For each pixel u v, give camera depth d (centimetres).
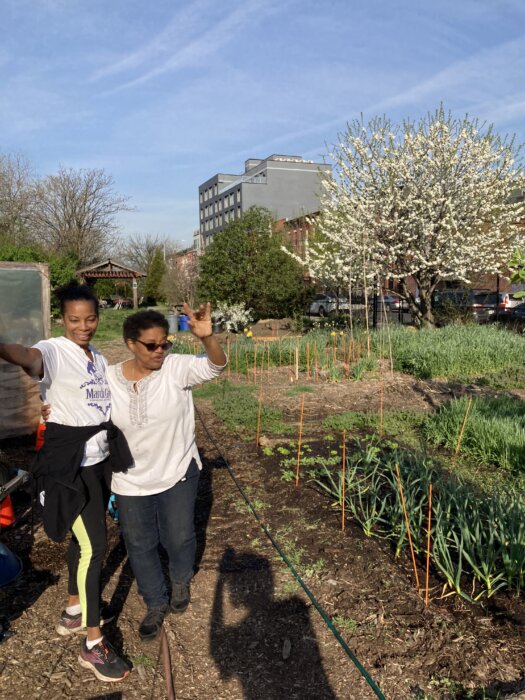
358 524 454
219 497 517
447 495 461
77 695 283
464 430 645
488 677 288
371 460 567
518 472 548
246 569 394
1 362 654
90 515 293
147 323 285
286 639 323
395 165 1630
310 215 2397
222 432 728
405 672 294
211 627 336
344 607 348
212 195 10112
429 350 1138
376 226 1662
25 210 4441
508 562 356
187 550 321
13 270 644
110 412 299
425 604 347
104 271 3941
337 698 280
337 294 2148
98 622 296
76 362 294
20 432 674
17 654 308
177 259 3953
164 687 290
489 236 1658
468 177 1598
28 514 479
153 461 304
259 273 2284
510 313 1933
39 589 371
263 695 284
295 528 450
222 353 293
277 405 876
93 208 4641
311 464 591
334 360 1181
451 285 1909
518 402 797
